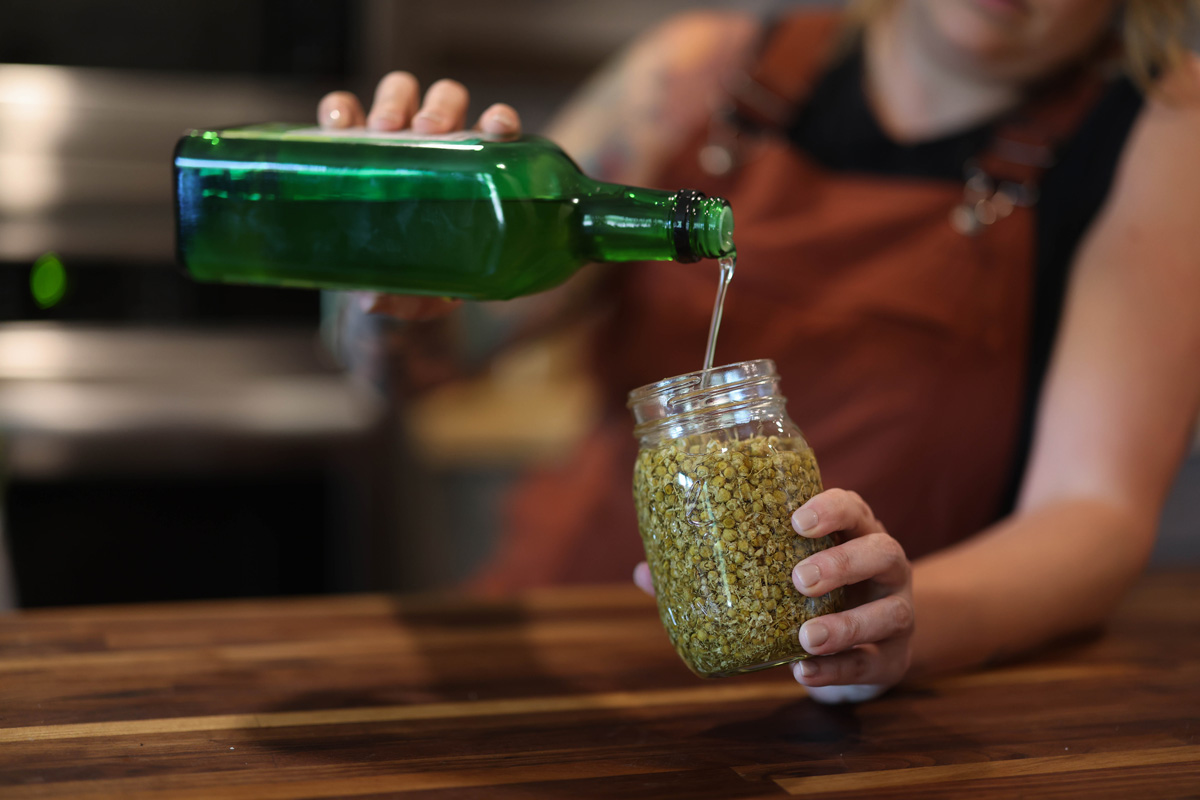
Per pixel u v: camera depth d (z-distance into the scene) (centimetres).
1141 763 73
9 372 171
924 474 112
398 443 186
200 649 89
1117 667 88
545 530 130
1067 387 101
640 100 124
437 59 229
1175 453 98
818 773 72
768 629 71
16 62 167
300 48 176
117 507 175
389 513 187
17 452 170
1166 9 105
